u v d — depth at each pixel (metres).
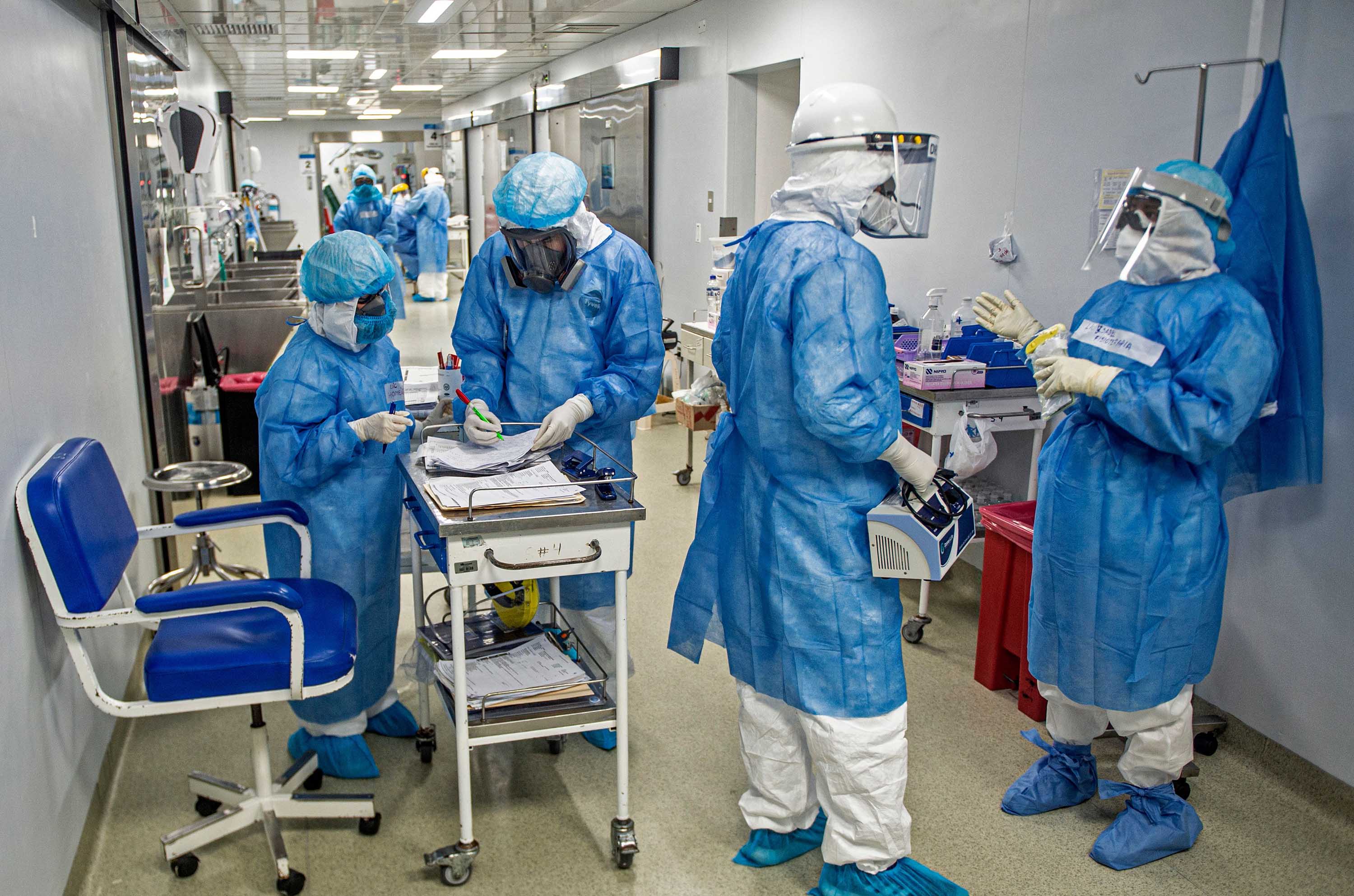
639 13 6.79
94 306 2.73
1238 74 2.60
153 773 2.51
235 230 7.98
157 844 2.22
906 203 1.86
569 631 2.53
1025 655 2.80
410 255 12.05
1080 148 3.20
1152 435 1.91
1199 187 1.88
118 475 2.85
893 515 1.81
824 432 1.75
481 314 2.58
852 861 1.98
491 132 12.80
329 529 2.33
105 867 2.14
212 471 3.02
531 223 2.33
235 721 2.78
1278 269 2.17
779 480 1.90
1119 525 2.01
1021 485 3.65
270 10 6.37
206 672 1.90
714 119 6.30
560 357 2.52
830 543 1.86
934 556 1.80
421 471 2.21
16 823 1.70
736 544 2.02
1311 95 2.37
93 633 2.31
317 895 2.06
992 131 3.63
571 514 1.92
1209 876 2.16
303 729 2.53
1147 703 2.07
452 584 1.91
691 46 6.55
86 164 2.80
